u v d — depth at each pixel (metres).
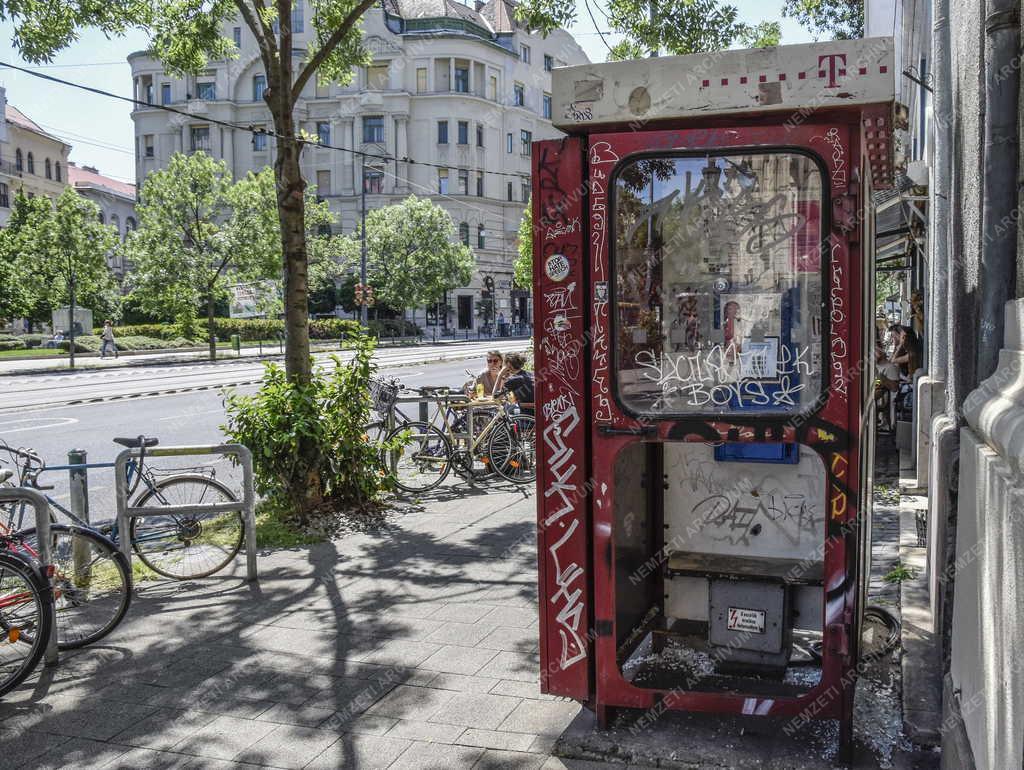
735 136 3.22
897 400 12.26
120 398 19.47
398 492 8.86
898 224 10.76
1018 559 1.84
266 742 3.65
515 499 8.58
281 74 7.81
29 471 5.90
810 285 3.29
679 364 3.41
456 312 63.44
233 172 62.25
